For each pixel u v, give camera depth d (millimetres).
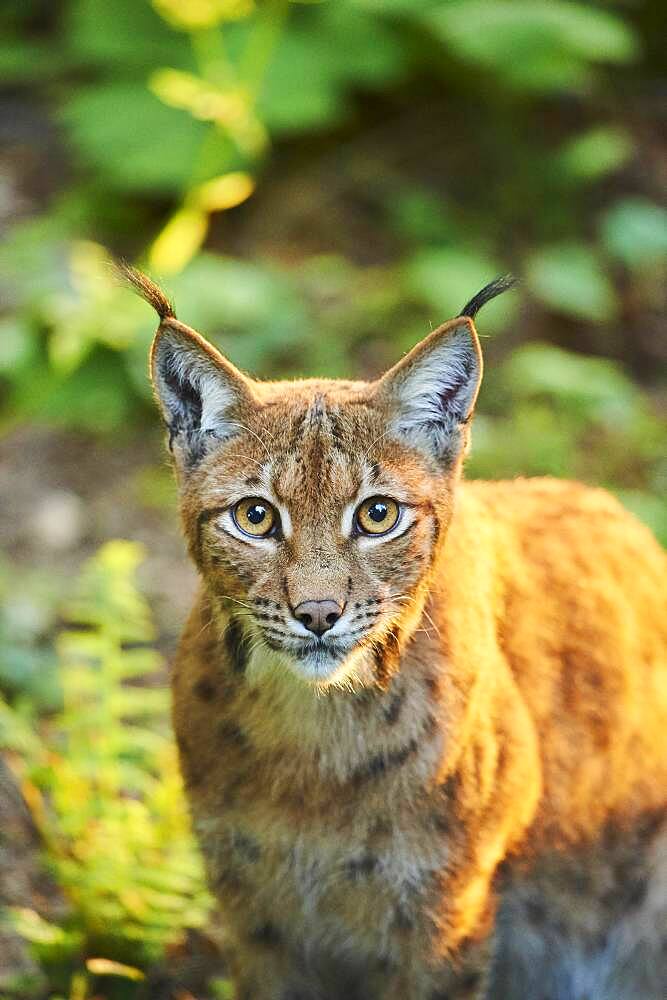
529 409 11781
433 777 5676
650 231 12250
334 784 5703
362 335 12406
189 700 5891
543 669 6246
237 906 6070
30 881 7270
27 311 11984
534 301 12742
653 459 11523
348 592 5449
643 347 12750
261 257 13258
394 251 13367
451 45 13570
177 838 7020
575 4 14141
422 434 5660
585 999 6688
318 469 5477
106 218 13461
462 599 5801
